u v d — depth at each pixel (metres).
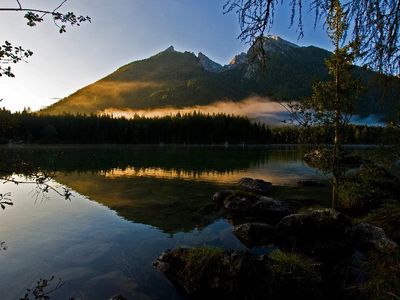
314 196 27.94
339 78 16.52
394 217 15.84
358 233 14.98
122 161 67.31
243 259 10.53
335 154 17.69
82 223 19.81
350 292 9.41
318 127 17.48
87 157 77.12
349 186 18.45
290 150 119.31
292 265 10.59
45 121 149.38
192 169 52.53
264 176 42.91
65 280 11.59
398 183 21.08
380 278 5.96
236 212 22.64
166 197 28.48
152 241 16.25
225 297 10.09
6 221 20.17
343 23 3.61
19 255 14.13
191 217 21.38
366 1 3.41
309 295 9.77
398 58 3.61
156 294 10.59
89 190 32.06
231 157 80.75
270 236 16.34
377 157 15.51
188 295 10.53
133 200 27.22
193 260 11.23
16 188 33.19
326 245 14.69
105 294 10.58
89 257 13.91
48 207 24.39
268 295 9.75
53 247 15.26
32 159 53.38
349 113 16.92
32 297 10.36
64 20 4.60
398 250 6.49
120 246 15.42
